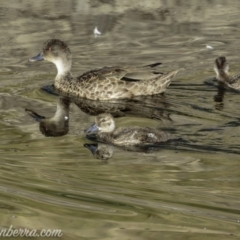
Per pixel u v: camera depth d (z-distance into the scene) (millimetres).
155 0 26031
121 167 13898
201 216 11883
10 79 19516
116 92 18609
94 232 11305
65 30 23453
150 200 12430
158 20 24453
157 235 11227
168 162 14125
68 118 16969
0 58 21062
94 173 13586
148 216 11836
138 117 17031
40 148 14820
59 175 13461
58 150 14742
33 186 12930
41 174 13453
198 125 16109
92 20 24359
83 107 17984
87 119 16938
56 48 19469
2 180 13156
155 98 18312
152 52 21688
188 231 11383
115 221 11672
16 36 22812
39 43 22266
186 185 13086
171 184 13133
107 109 17828
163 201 12414
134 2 25953
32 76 19875
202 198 12562
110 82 18688
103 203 12289
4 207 12117
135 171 13711
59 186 12969
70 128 16188
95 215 11836
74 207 12141
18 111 17188
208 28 23812
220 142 15070
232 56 21469
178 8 25516
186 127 16016
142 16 24766
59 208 12102
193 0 26141
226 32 23469
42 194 12609
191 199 12523
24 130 15883
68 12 25078
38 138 15414
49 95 18641
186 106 17562
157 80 18562
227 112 17016
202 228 11469
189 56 21375
